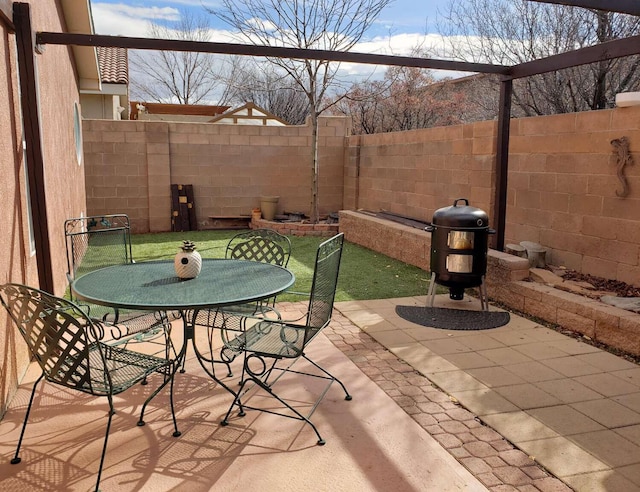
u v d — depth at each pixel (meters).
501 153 6.10
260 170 11.44
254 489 2.51
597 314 4.44
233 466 2.69
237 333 4.66
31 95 4.17
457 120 15.09
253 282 3.39
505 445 2.89
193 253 3.49
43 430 3.03
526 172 6.43
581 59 4.94
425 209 8.70
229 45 5.32
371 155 10.58
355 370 3.91
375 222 8.57
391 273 7.07
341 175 11.94
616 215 5.28
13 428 3.05
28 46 4.12
